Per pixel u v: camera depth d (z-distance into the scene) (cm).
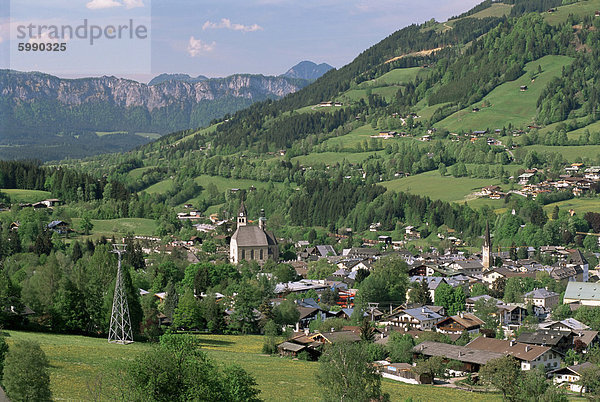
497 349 16312
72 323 16112
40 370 8994
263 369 13812
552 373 15150
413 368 15088
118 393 8731
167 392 8600
